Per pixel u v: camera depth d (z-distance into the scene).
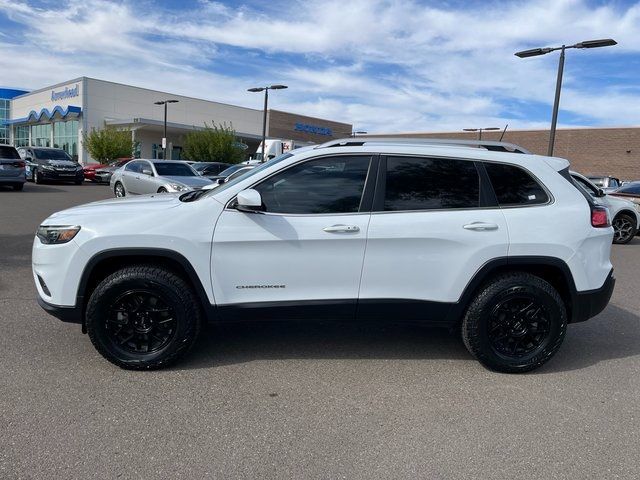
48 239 4.00
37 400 3.53
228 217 3.96
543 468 2.93
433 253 4.05
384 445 3.13
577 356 4.68
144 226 3.90
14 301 5.70
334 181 4.08
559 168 4.29
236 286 4.01
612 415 3.56
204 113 52.50
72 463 2.85
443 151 4.18
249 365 4.24
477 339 4.14
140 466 2.85
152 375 3.99
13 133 56.28
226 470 2.83
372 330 5.18
